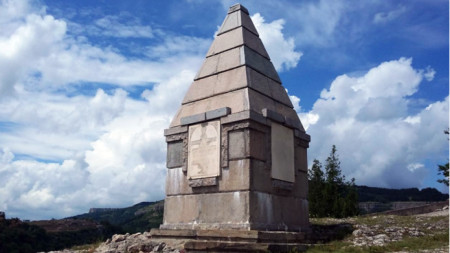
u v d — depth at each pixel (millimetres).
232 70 13406
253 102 12367
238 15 14547
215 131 12398
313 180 26281
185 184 12797
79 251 12008
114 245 11438
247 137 11734
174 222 12750
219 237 10664
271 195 12109
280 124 13070
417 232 13211
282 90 14344
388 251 10453
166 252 10141
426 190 61500
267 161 12141
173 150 13461
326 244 11680
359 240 12148
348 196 25078
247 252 9766
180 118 13633
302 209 13367
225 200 11727
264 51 14641
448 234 12383
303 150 14125
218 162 12062
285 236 10977
